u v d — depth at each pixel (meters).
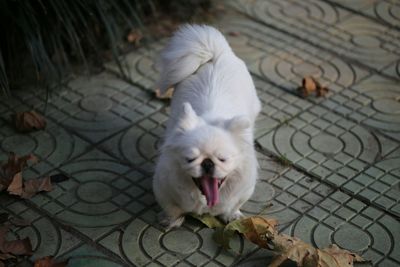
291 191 1.79
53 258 1.63
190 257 1.64
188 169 1.53
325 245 1.66
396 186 1.80
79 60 2.17
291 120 1.99
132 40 2.26
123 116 2.01
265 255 1.63
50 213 1.73
